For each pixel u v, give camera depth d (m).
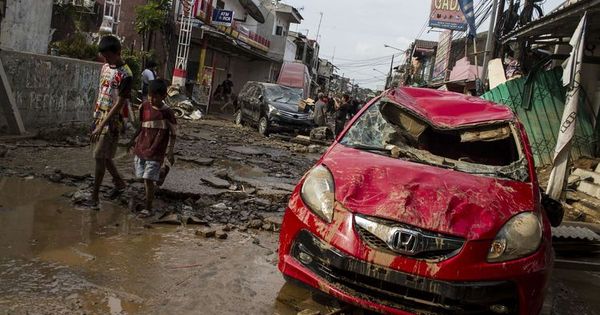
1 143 8.01
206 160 9.49
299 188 4.07
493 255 3.40
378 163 4.16
